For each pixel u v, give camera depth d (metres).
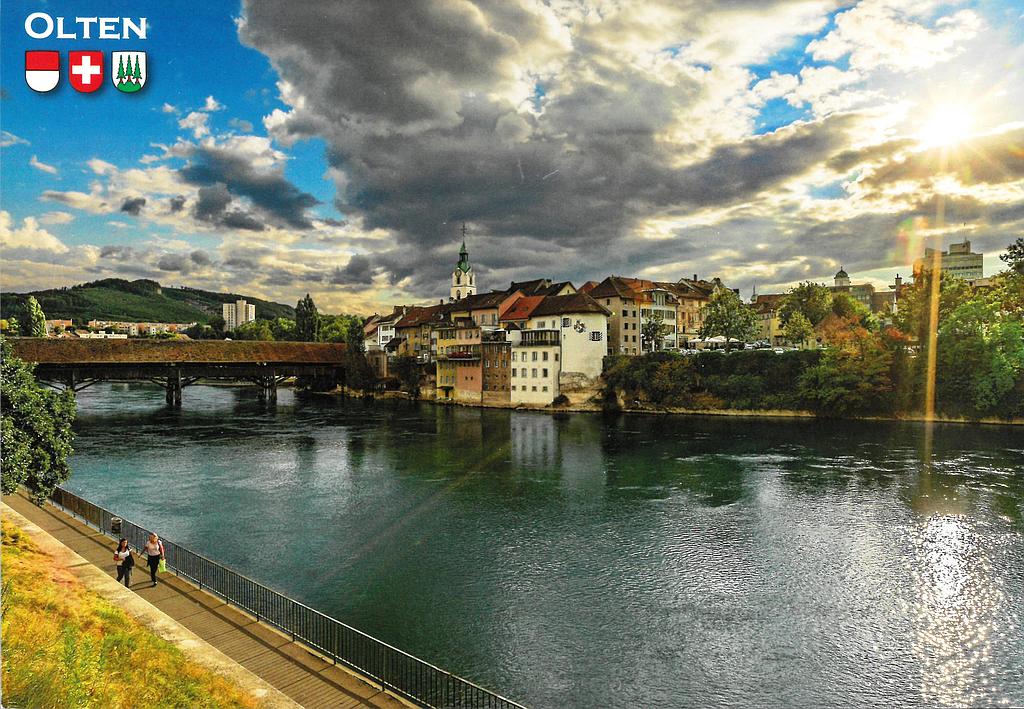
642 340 104.69
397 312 154.12
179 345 99.94
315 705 14.56
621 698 17.86
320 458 52.69
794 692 18.27
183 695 13.12
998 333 66.75
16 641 13.02
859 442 56.88
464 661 19.64
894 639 21.22
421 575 26.64
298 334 161.75
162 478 44.94
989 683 18.70
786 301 114.88
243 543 30.70
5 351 29.31
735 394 79.31
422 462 50.84
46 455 27.66
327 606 23.48
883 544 30.06
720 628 21.97
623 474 45.47
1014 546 29.59
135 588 20.91
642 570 27.17
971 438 57.75
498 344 95.62
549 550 29.73
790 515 34.69
